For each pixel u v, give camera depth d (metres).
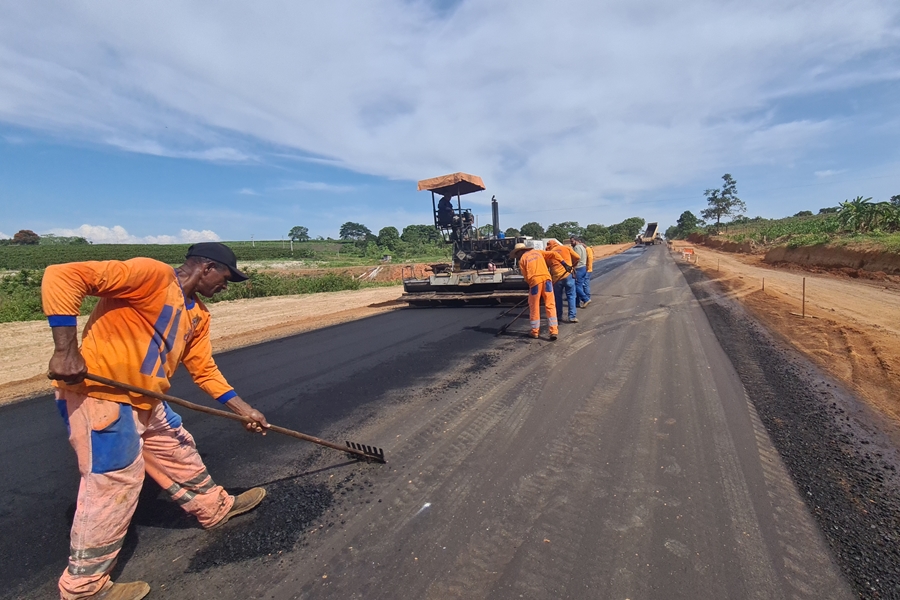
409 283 10.71
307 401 4.40
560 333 6.98
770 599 1.88
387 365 5.54
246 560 2.20
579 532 2.32
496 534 2.32
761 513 2.46
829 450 3.17
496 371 5.09
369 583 2.02
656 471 2.89
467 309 9.95
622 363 5.23
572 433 3.46
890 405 3.99
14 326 9.50
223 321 9.88
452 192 11.52
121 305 1.94
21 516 2.64
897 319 7.57
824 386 4.45
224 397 2.44
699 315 8.20
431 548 2.23
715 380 4.59
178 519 2.54
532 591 1.94
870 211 19.94
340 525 2.44
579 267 9.59
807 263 18.70
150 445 2.21
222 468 3.10
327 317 9.91
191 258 2.30
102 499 1.92
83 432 1.89
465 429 3.60
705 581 1.98
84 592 1.89
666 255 32.50
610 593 1.92
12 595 2.02
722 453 3.11
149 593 2.00
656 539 2.26
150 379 2.01
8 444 3.67
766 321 7.67
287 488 2.83
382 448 3.34
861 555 2.14
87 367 1.89
